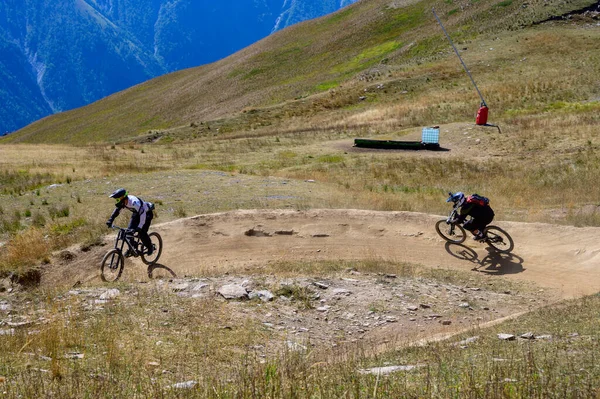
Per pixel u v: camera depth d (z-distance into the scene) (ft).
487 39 212.84
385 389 16.66
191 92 301.02
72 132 300.61
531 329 25.41
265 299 32.99
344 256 47.01
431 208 59.16
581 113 118.52
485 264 44.45
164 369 21.18
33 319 27.84
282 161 102.37
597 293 32.73
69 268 44.55
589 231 46.32
